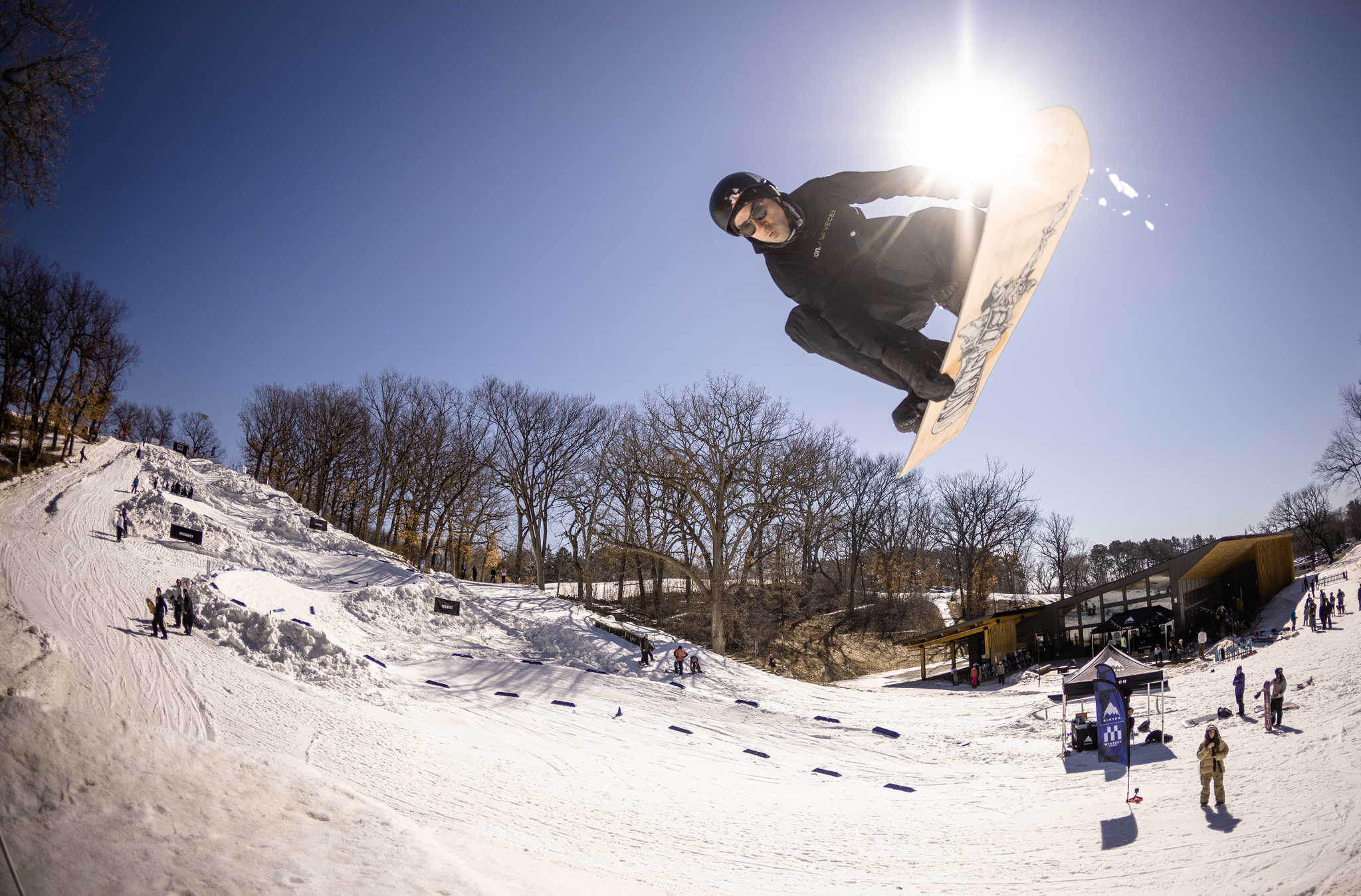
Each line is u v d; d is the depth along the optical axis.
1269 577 37.44
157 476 50.56
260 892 6.48
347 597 34.59
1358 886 9.66
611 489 49.00
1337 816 12.40
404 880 7.43
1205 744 14.29
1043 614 42.97
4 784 6.45
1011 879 12.09
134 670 17.97
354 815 8.45
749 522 41.66
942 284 2.95
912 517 73.25
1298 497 60.47
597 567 55.97
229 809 7.59
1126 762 18.53
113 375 55.28
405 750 17.48
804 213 2.89
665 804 16.55
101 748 7.48
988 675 39.97
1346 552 46.78
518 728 22.11
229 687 18.98
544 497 55.47
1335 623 29.27
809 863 13.25
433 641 32.66
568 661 32.53
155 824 6.85
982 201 2.79
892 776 20.41
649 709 26.28
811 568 59.44
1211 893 10.42
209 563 33.28
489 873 9.95
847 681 45.50
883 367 3.03
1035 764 20.52
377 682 24.39
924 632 58.22
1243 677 20.77
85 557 28.92
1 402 46.22
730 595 50.38
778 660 46.09
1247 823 12.91
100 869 6.07
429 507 58.66
